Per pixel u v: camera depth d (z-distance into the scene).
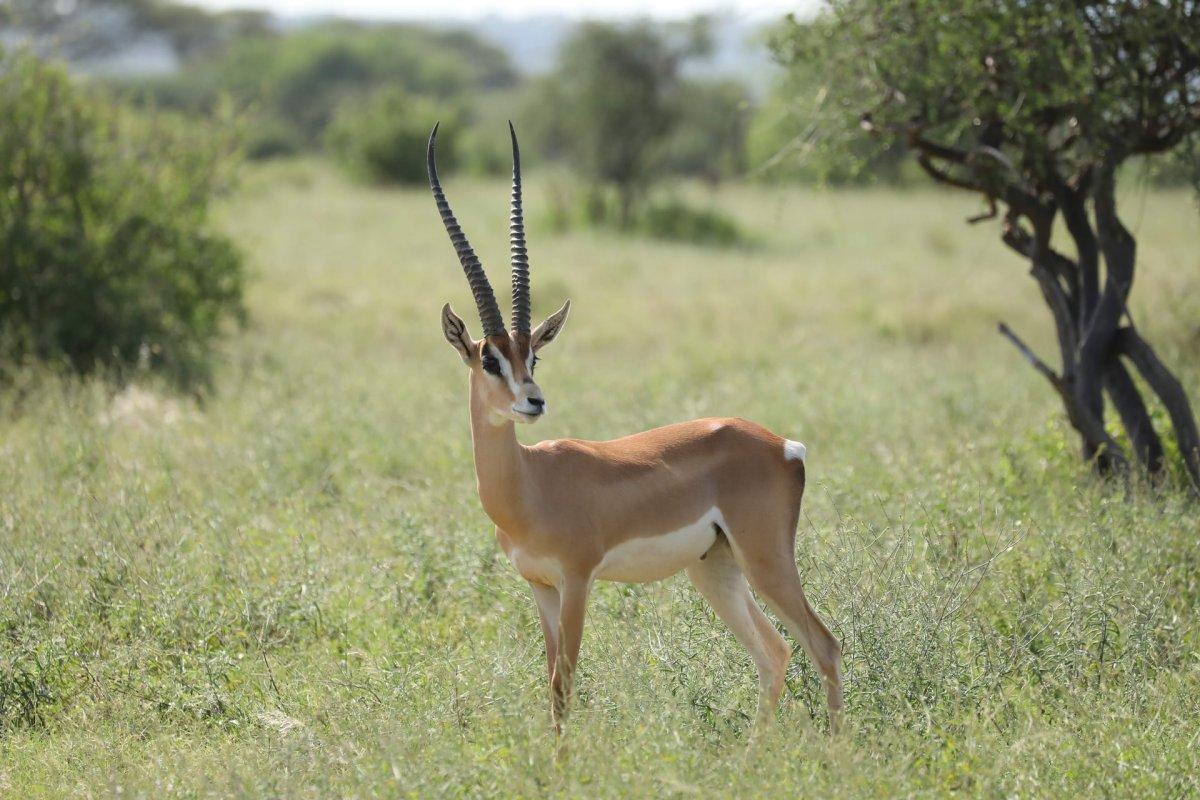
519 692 15.50
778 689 16.30
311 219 87.50
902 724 15.28
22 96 38.00
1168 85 23.53
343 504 24.72
